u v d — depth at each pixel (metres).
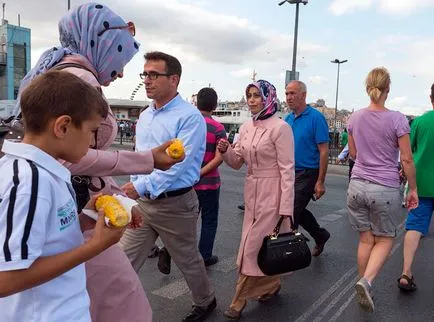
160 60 3.09
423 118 4.16
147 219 3.11
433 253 5.62
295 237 3.34
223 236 6.10
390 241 3.81
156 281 4.33
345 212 8.22
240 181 12.52
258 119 3.52
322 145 4.75
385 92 3.72
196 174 3.20
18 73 38.69
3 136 1.77
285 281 4.41
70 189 1.50
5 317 1.40
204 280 3.37
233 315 3.49
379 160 3.70
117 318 2.11
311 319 3.56
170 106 3.14
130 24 2.30
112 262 2.09
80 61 2.08
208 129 4.60
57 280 1.43
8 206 1.25
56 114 1.37
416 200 3.85
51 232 1.39
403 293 4.20
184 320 3.42
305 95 4.84
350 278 4.57
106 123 2.02
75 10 2.12
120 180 10.59
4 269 1.21
